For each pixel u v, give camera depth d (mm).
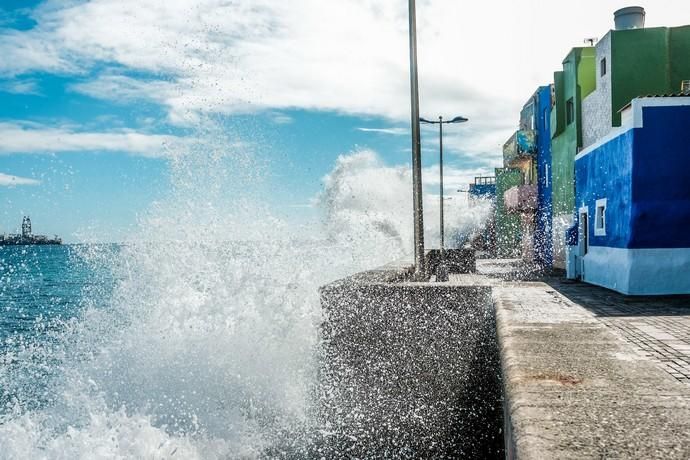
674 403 2496
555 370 3141
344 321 5961
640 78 14578
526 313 5234
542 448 1993
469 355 5762
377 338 5887
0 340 18469
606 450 1968
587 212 15234
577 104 17906
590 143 16797
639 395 2629
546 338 4102
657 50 14539
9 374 11641
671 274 11375
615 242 12516
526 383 2881
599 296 11445
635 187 11422
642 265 11453
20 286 42688
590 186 14852
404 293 5879
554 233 21719
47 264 77500
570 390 2734
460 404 5676
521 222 31938
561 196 20328
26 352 14656
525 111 28844
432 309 5863
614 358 3432
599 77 15828
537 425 2236
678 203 11289
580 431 2158
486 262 28250
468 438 5543
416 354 5816
